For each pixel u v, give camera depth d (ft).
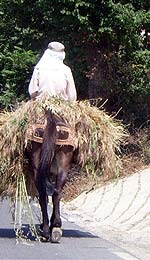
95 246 34.73
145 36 66.33
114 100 68.85
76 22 63.52
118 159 37.06
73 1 61.62
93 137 35.55
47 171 33.99
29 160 35.04
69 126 34.91
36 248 33.37
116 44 66.64
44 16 66.69
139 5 64.90
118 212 49.55
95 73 67.46
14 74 78.07
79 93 71.92
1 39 78.74
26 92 77.82
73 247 34.09
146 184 55.26
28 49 75.10
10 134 34.94
